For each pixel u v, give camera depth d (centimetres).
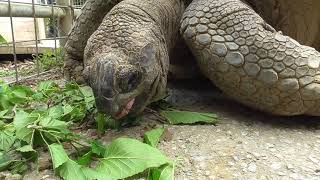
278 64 43
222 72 45
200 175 34
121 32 38
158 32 42
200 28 45
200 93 61
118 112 36
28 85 73
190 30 46
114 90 35
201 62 47
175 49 55
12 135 40
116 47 37
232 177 34
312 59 43
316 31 61
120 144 35
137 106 39
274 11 55
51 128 39
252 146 40
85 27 60
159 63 40
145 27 40
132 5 42
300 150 39
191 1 53
